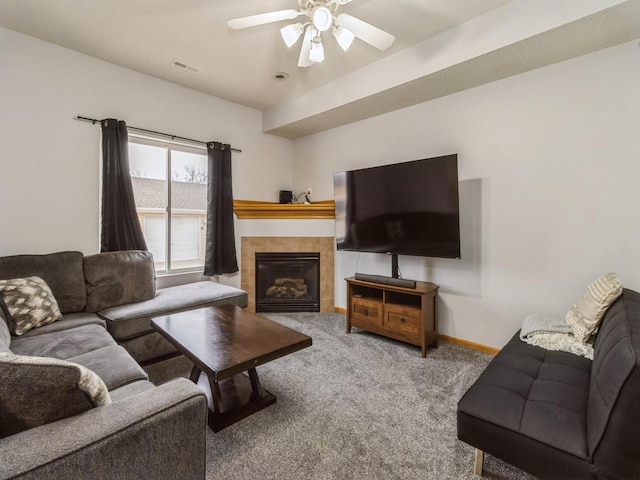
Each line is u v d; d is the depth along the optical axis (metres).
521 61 2.46
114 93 3.16
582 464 1.15
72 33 2.64
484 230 2.92
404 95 3.13
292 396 2.17
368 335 3.35
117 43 2.79
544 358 1.88
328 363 2.67
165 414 0.98
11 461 0.75
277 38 2.69
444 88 2.97
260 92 3.81
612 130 2.28
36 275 2.52
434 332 3.01
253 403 2.02
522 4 2.16
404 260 3.54
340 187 3.61
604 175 2.32
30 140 2.73
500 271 2.85
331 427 1.85
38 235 2.80
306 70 3.24
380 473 1.51
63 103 2.88
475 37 2.39
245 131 4.28
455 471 1.53
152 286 3.08
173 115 3.59
